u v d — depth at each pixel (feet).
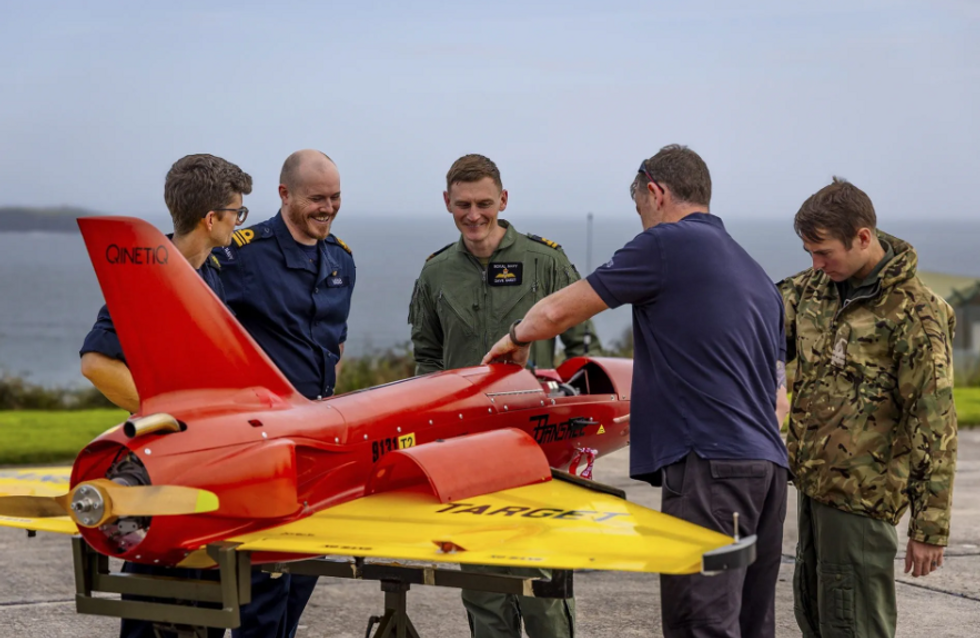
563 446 14.16
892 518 11.96
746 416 11.05
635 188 12.19
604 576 20.27
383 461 11.01
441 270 15.70
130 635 12.38
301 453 10.69
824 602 12.25
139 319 9.98
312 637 16.28
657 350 11.30
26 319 194.70
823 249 11.75
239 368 10.61
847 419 11.94
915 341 11.55
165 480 9.45
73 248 511.81
